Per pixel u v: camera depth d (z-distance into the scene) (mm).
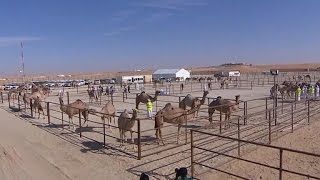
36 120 23297
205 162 11789
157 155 12789
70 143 15508
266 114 19984
